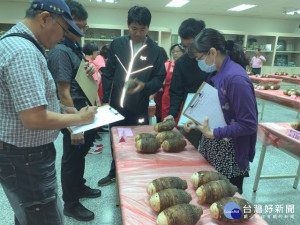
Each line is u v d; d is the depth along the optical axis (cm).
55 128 86
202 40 114
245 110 103
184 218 72
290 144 170
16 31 85
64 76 133
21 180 96
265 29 891
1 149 91
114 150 135
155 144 130
